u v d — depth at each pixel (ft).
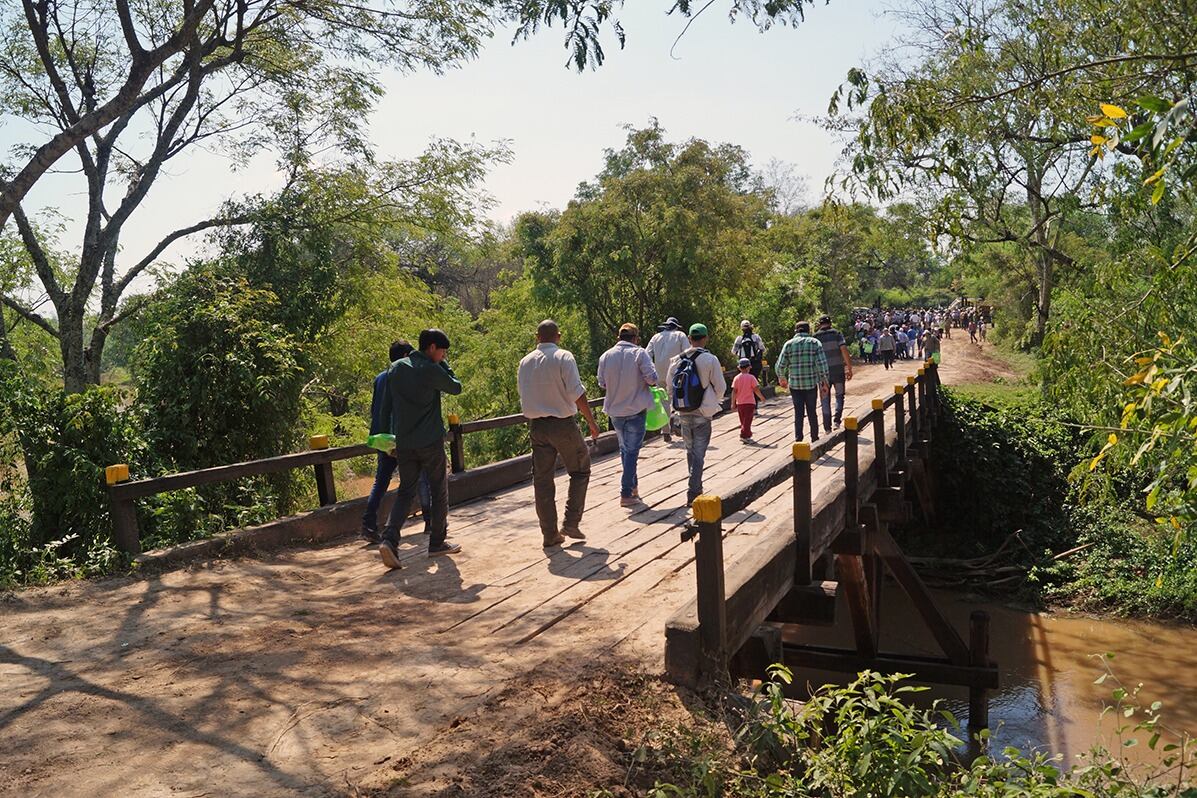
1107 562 48.47
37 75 53.31
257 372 37.96
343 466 72.18
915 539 59.57
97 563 22.06
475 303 200.34
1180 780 14.65
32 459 28.35
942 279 305.94
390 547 22.00
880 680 13.05
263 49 55.11
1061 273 51.49
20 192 30.83
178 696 14.23
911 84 27.35
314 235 55.11
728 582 15.90
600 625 17.33
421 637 16.89
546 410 23.12
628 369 29.19
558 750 12.10
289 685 14.58
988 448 57.52
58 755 12.17
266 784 11.26
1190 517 15.60
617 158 108.37
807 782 12.45
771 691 13.10
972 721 31.35
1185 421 13.85
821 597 19.17
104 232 50.29
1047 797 12.00
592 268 91.35
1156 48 27.30
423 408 22.58
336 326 63.31
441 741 12.37
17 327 61.36
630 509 28.66
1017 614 46.06
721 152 93.09
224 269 48.26
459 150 60.03
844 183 28.58
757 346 48.06
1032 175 43.78
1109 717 32.55
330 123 56.65
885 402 34.30
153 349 37.58
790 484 32.07
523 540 24.79
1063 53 31.17
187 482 23.57
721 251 90.43
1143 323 23.85
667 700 13.85
